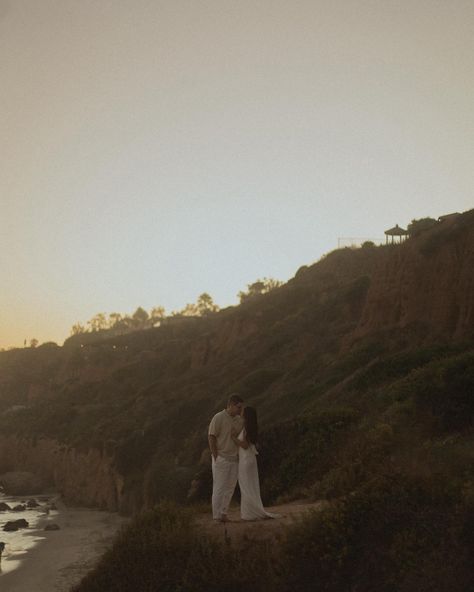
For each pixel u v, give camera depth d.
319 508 13.40
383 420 20.44
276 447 24.44
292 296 83.88
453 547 10.69
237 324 83.06
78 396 108.00
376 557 11.48
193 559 13.24
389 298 42.47
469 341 32.44
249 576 12.46
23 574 35.38
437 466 14.15
